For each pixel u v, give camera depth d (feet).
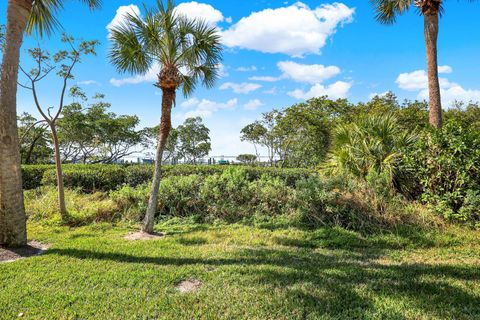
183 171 35.19
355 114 54.80
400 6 35.14
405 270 13.41
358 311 9.64
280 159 71.10
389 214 20.16
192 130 94.73
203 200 25.38
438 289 11.31
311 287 11.43
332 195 21.45
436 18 31.48
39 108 22.40
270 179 26.94
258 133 80.43
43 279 12.35
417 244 17.47
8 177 16.39
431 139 22.50
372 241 18.06
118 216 24.91
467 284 11.84
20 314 9.49
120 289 11.39
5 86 16.15
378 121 27.32
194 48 20.13
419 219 20.08
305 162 57.16
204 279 12.30
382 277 12.53
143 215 25.03
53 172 32.09
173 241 18.53
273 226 21.45
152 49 19.99
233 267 13.58
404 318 9.25
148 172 34.47
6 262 14.64
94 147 74.79
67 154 75.20
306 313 9.60
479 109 63.67
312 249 17.16
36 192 29.63
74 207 25.07
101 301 10.41
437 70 31.40
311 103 58.95
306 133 57.31
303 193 22.26
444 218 20.45
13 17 16.19
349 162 25.95
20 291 11.17
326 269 13.48
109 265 13.99
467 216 19.74
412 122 50.08
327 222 21.06
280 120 67.21
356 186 22.53
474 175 20.84
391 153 24.56
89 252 15.90
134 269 13.44
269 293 10.93
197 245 17.76
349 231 19.33
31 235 19.79
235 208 24.13
